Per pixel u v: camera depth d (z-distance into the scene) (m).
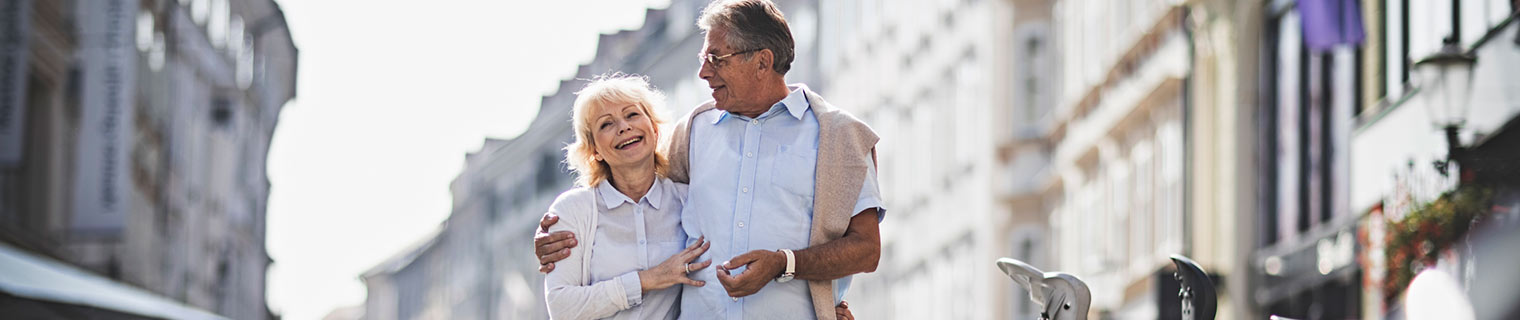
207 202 40.75
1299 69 17.88
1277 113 18.69
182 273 36.91
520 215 69.81
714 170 4.54
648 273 4.47
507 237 72.06
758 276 4.30
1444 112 11.21
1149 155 23.08
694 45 51.69
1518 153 10.19
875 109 38.69
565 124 62.97
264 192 53.22
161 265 33.53
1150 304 22.33
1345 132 16.12
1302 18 15.90
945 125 32.94
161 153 33.38
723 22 4.48
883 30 37.59
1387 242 12.27
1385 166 14.23
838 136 4.48
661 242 4.57
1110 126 24.75
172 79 34.19
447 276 84.94
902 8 35.97
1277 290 18.23
